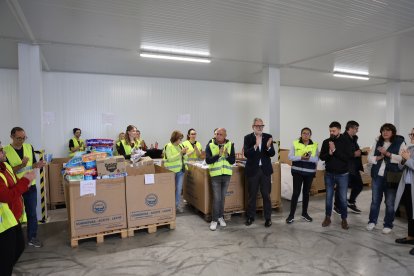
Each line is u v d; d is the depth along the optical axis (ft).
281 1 10.30
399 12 11.37
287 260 10.11
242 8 10.86
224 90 26.84
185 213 15.78
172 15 11.42
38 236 12.47
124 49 15.96
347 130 15.28
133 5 10.49
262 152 13.44
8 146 11.03
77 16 11.37
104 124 22.52
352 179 15.60
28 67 14.52
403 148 11.32
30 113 14.43
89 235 11.55
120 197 12.08
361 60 19.06
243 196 14.94
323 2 10.42
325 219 13.58
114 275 9.15
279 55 17.62
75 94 21.74
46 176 16.61
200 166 14.99
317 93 32.14
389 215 12.34
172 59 17.97
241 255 10.51
